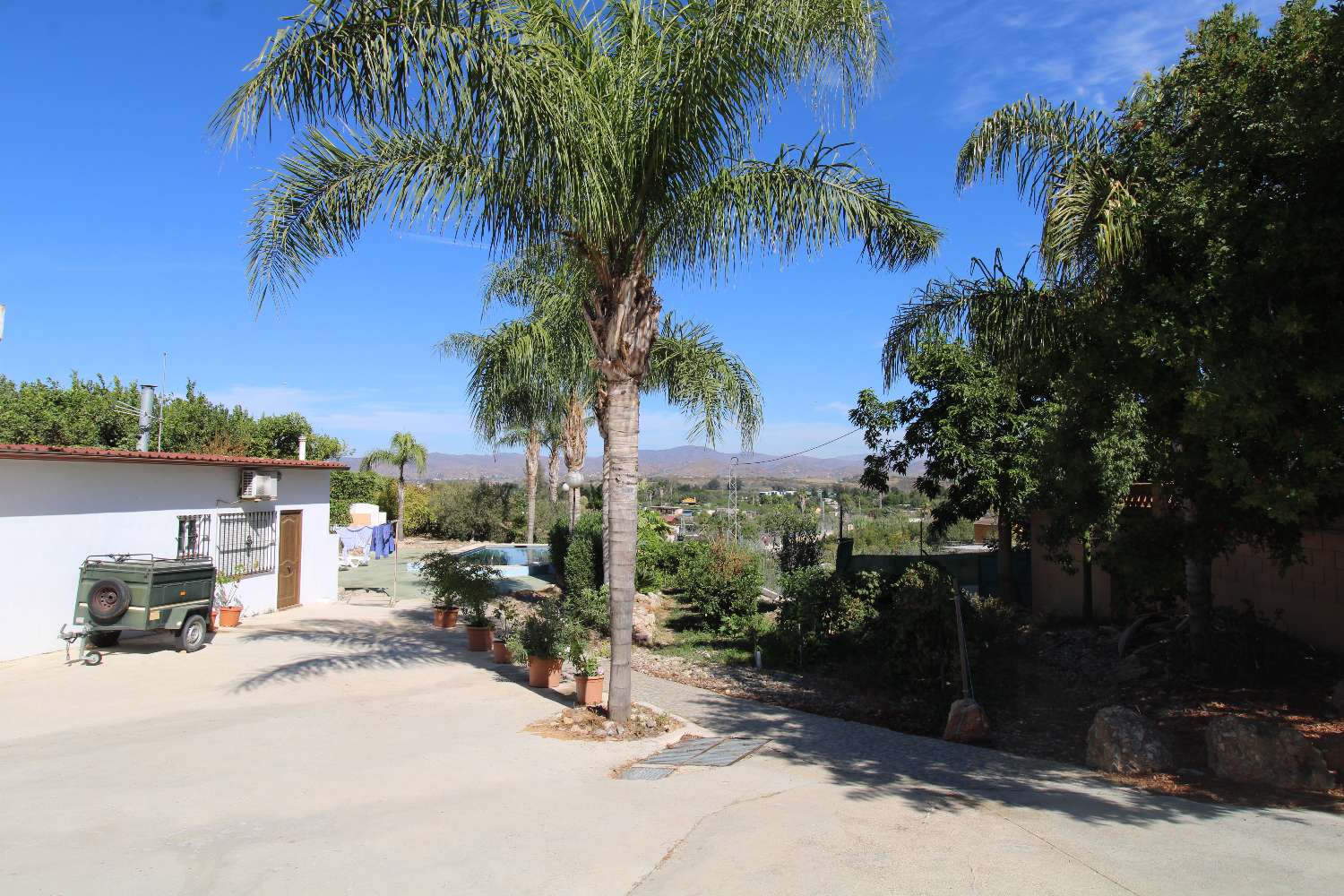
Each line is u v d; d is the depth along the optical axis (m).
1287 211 5.68
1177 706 8.55
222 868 4.06
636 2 7.12
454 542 40.38
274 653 10.87
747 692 10.71
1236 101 6.53
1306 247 5.48
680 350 15.18
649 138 7.10
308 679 9.27
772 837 4.73
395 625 14.11
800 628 12.69
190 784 5.44
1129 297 7.18
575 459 21.55
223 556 13.82
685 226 7.69
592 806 5.29
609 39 7.31
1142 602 10.18
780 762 6.89
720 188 7.58
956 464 14.90
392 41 5.42
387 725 7.30
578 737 7.20
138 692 8.42
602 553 18.02
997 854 4.49
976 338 10.54
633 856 4.39
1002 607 13.08
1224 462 5.52
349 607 16.41
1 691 8.35
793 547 18.09
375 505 37.62
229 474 13.98
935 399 15.46
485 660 10.97
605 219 6.86
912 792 5.98
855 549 30.81
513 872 4.13
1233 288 5.84
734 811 5.27
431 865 4.19
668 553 19.69
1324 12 6.27
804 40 6.78
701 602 15.41
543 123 6.08
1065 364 8.02
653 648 14.20
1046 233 8.70
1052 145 9.55
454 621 14.17
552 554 22.20
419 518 41.56
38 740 6.55
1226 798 5.80
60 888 3.77
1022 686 10.39
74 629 10.48
